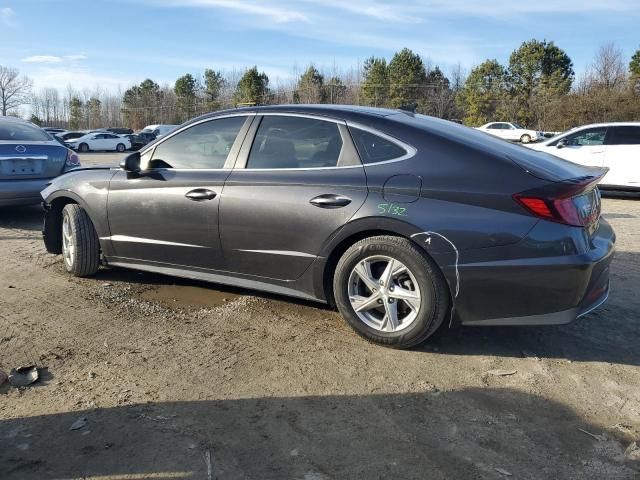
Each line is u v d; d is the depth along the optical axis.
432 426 2.68
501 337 3.70
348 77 64.62
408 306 3.40
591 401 2.91
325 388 3.03
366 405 2.87
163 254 4.30
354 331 3.62
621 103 34.59
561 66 50.38
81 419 2.72
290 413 2.79
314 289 3.69
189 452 2.47
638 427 2.67
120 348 3.51
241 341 3.63
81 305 4.27
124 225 4.45
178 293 4.57
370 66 59.72
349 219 3.41
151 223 4.27
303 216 3.57
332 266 3.64
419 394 2.97
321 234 3.53
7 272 5.12
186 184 4.06
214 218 3.92
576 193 3.09
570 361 3.37
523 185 3.11
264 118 3.95
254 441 2.55
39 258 5.62
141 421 2.71
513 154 3.36
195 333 3.75
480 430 2.65
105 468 2.36
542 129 44.03
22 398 2.92
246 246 3.83
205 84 76.50
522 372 3.22
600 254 3.20
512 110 49.59
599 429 2.66
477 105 51.34
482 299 3.18
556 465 2.39
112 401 2.88
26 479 2.28
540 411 2.82
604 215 9.04
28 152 7.18
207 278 4.16
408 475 2.32
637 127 11.27
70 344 3.57
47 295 4.49
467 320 3.26
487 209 3.13
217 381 3.10
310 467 2.37
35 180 7.23
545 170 3.21
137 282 4.85
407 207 3.27
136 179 4.35
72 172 4.95
